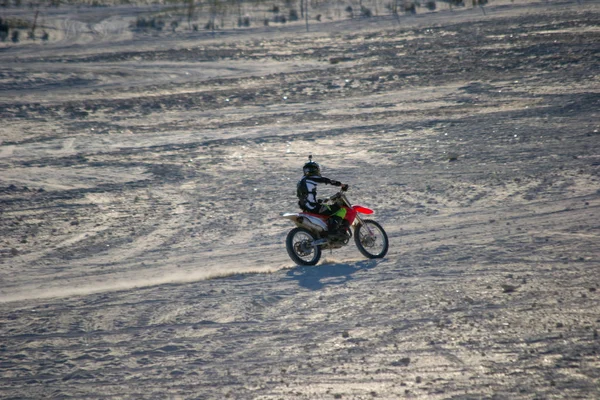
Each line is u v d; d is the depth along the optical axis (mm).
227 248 42906
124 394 18891
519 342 20047
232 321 24812
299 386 18328
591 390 16438
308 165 35625
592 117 77938
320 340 21938
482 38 149500
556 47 127875
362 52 150375
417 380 17953
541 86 100500
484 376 17844
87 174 70562
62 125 101250
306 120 95875
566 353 18891
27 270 40625
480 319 22422
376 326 22781
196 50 168000
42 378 20516
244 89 122688
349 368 19297
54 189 64500
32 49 176000
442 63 128750
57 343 23797
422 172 61406
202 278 34250
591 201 45719
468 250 34188
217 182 64188
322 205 35156
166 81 135000
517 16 174125
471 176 57719
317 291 28078
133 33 194000
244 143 82938
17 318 27594
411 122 87250
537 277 27391
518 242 35188
